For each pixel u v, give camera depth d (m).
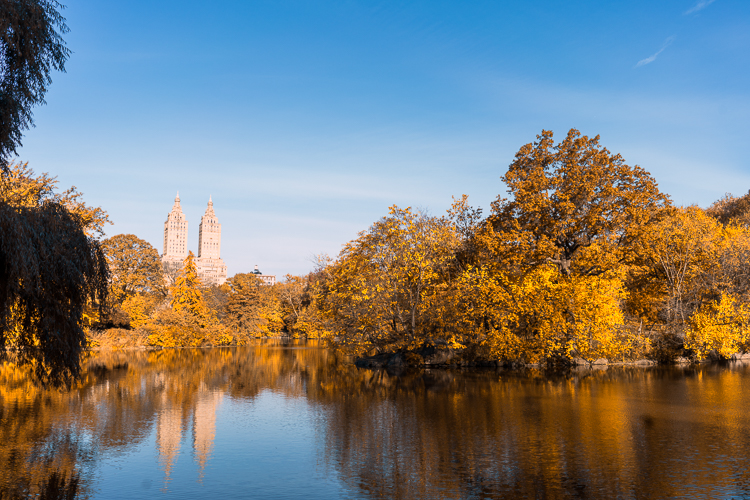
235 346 62.62
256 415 15.89
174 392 21.06
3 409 17.03
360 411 16.39
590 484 8.86
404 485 9.04
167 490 8.89
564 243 34.28
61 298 11.56
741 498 8.08
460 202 41.06
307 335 82.94
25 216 10.86
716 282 35.28
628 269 40.41
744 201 58.41
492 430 13.25
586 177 32.66
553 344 29.88
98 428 14.02
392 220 36.16
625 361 31.70
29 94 10.72
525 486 8.84
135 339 54.06
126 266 75.31
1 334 11.02
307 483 9.23
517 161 37.12
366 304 35.62
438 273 37.56
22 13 10.34
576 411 15.78
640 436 12.39
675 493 8.34
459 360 32.56
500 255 34.19
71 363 11.71
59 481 9.43
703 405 16.72
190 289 64.81
